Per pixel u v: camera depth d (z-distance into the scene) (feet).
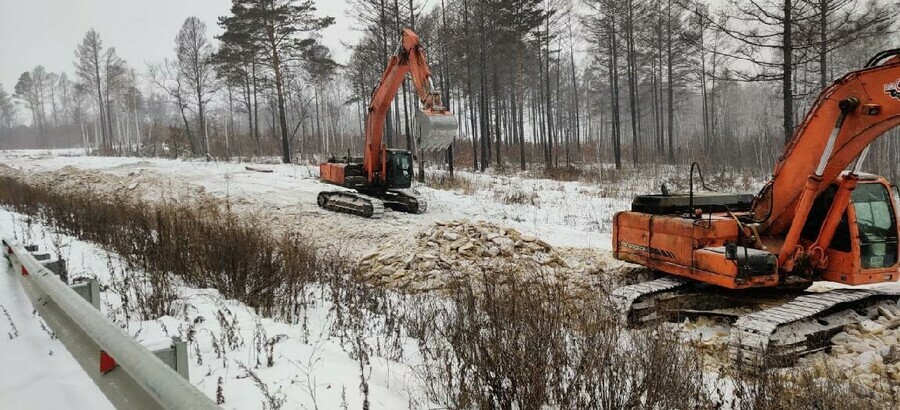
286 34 122.83
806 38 52.08
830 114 24.38
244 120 301.22
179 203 69.15
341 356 16.90
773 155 117.70
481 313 19.88
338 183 64.49
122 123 251.19
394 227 54.75
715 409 14.97
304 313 22.77
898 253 25.77
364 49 99.60
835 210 24.95
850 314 25.40
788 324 23.20
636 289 27.73
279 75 122.52
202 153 147.95
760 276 25.18
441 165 123.44
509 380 14.34
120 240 33.22
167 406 7.04
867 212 25.67
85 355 11.41
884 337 23.22
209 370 14.48
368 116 62.18
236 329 18.24
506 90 149.28
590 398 13.61
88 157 135.13
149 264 27.63
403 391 15.06
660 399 13.99
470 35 105.19
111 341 9.36
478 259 35.50
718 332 25.22
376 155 62.18
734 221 27.17
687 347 21.31
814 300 24.70
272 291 24.29
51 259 20.17
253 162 121.08
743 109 231.71
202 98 158.30
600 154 142.61
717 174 96.73
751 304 27.73
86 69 204.64
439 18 112.06
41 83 315.78
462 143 154.81
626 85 176.35
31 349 13.88
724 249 26.35
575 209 64.44
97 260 28.45
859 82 23.44
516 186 82.99
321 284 28.17
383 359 17.48
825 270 26.23
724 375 19.61
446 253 36.29
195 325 18.29
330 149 169.68
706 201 30.71
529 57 124.26
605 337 16.26
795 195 26.22
